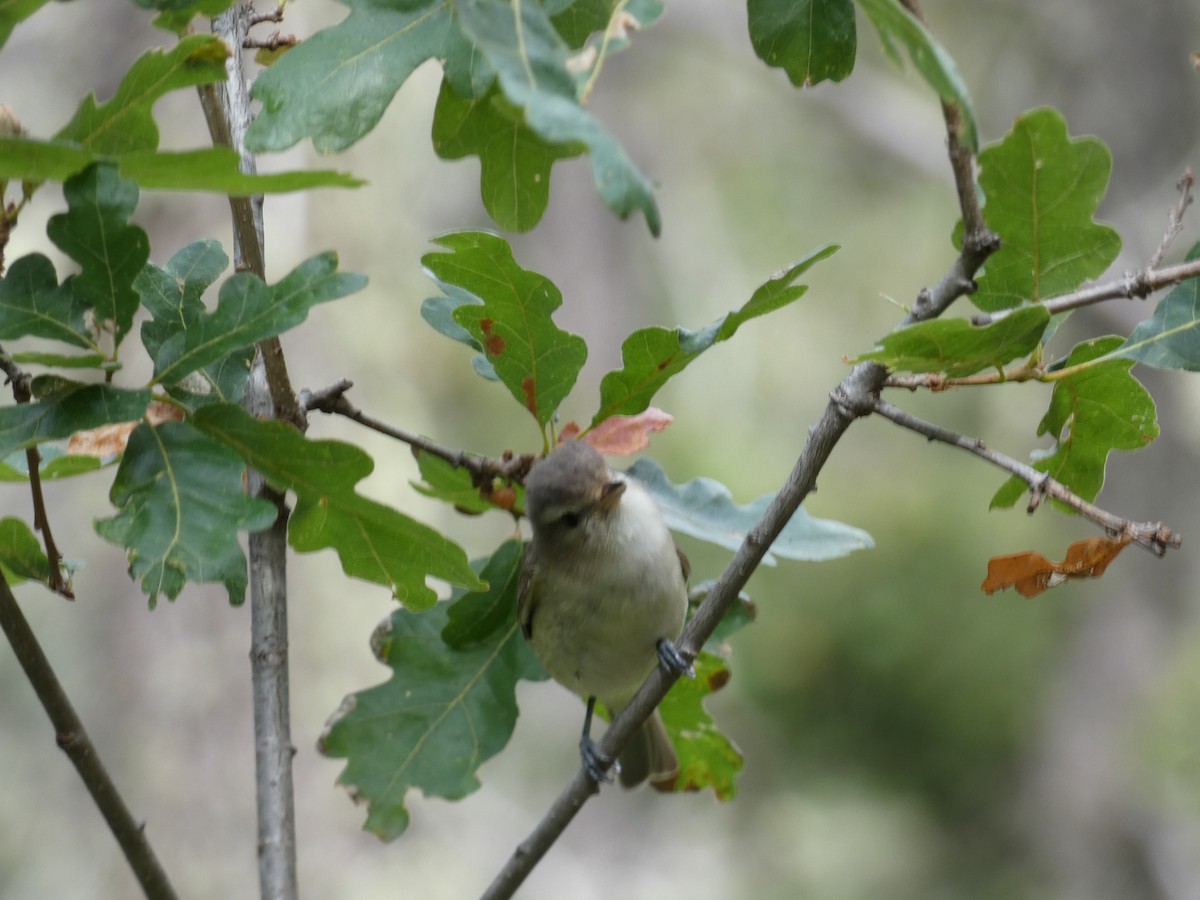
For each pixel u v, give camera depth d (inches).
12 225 164.2
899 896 587.5
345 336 525.3
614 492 249.9
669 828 716.7
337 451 175.3
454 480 244.8
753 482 612.4
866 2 142.9
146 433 170.2
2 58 538.0
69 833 504.1
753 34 197.6
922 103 761.0
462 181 623.2
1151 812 601.3
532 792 695.1
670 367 214.8
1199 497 649.6
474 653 239.6
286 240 521.3
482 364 227.8
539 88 127.6
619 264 761.0
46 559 190.9
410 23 177.6
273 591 210.1
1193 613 644.7
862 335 705.6
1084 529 610.5
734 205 766.5
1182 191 177.6
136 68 158.7
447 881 582.9
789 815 592.7
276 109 173.5
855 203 761.6
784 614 586.2
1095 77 681.0
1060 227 184.9
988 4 741.9
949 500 601.9
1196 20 666.2
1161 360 179.6
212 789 495.2
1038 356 182.9
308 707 493.7
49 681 189.0
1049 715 607.2
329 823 499.8
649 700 212.4
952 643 589.3
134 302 161.0
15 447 158.9
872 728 597.0
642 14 145.5
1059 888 595.2
